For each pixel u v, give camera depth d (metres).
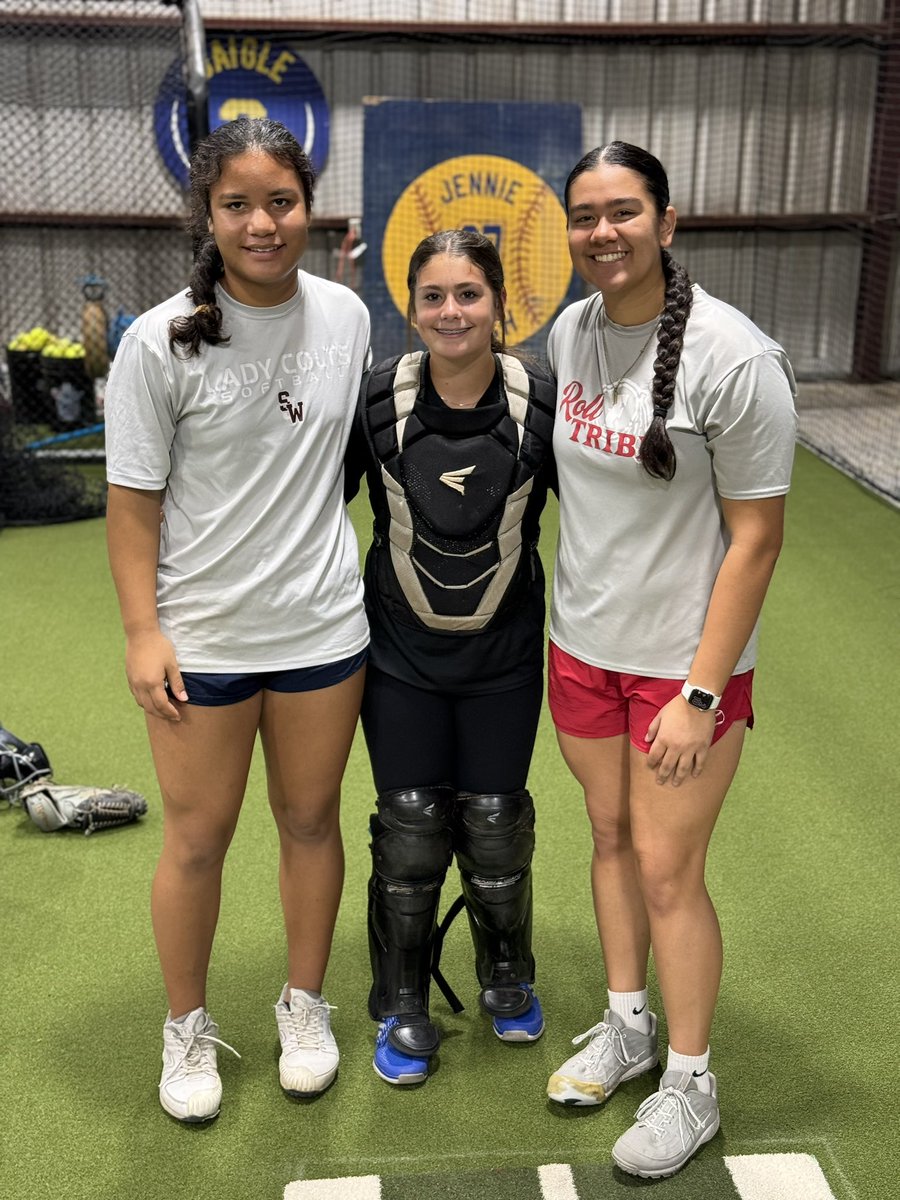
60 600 4.40
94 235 7.22
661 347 1.66
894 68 7.48
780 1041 2.17
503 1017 2.16
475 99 7.41
